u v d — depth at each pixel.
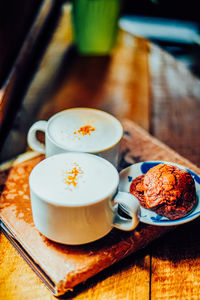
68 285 0.52
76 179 0.53
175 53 1.43
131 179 0.63
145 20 1.76
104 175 0.54
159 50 1.17
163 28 1.69
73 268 0.53
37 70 0.96
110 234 0.57
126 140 0.73
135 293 0.54
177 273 0.56
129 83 0.96
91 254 0.55
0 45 0.77
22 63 0.90
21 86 0.90
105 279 0.55
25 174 0.65
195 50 1.47
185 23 1.76
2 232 0.58
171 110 0.88
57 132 0.60
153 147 0.72
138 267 0.56
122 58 1.08
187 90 0.96
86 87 0.93
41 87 0.91
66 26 1.23
